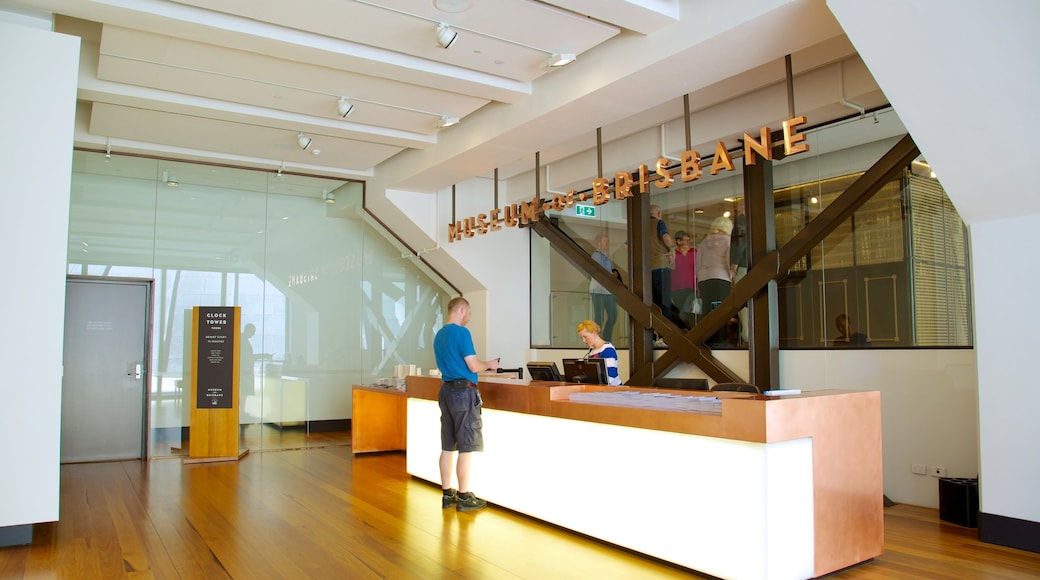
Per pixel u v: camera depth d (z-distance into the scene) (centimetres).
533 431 541
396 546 470
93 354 852
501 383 574
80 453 836
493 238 1043
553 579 405
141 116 723
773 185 722
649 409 437
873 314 633
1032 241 458
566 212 1005
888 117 618
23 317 470
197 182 915
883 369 615
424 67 596
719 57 518
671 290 848
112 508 581
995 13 365
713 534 402
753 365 711
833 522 411
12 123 473
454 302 592
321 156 880
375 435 882
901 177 615
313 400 966
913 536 493
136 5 492
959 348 565
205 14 512
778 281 715
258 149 849
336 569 422
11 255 468
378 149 846
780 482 383
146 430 859
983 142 428
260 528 516
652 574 414
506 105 700
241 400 918
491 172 1000
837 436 419
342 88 654
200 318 846
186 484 685
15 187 471
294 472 751
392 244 1037
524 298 1072
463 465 570
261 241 947
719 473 400
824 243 675
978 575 409
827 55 586
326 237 990
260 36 529
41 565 432
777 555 378
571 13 514
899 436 602
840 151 662
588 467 489
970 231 487
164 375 877
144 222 881
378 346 1017
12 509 463
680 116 749
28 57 480
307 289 973
